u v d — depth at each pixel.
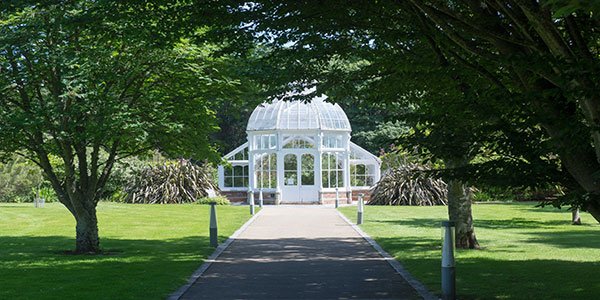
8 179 39.09
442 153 8.45
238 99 16.53
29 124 13.62
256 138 39.56
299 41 12.81
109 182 39.00
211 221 17.59
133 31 11.77
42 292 10.31
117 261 14.43
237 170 41.00
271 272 12.89
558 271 12.41
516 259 14.38
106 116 13.81
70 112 14.09
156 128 15.25
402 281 11.67
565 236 19.67
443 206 34.69
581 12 7.32
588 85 6.70
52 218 26.89
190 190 39.06
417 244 17.47
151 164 39.69
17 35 13.78
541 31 6.96
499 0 7.46
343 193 39.78
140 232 21.72
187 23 10.95
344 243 18.09
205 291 10.70
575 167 7.63
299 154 38.91
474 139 8.20
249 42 11.88
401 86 13.09
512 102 7.57
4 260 14.65
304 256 15.41
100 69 14.36
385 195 36.44
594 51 10.05
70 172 16.05
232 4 10.23
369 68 13.30
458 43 8.30
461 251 15.94
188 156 17.45
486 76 8.51
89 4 13.95
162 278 11.88
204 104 16.14
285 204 38.59
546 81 7.96
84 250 16.19
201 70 15.21
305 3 9.76
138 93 15.52
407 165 37.44
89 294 10.15
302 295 10.31
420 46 11.44
